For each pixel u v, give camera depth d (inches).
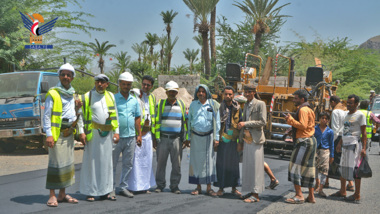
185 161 372.8
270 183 272.5
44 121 198.4
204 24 1093.1
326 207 217.0
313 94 449.7
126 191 227.0
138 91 239.6
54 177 199.9
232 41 1446.9
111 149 214.2
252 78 508.4
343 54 1445.6
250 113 227.5
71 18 807.1
